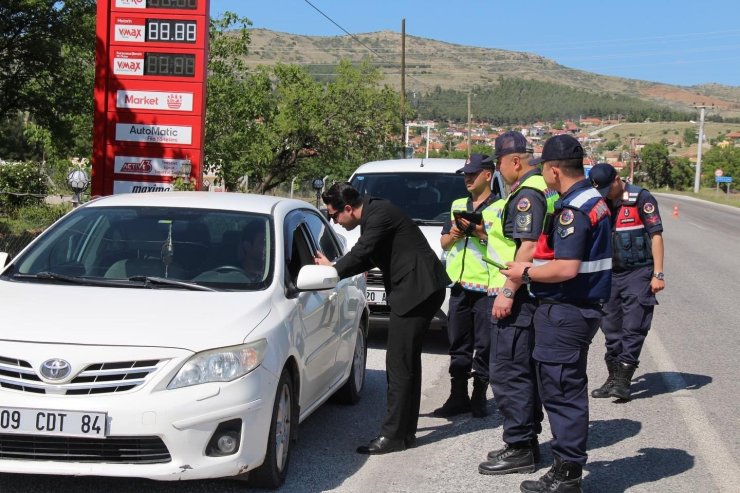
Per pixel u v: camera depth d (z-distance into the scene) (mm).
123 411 4355
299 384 5355
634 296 7371
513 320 5410
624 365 7422
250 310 4996
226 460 4539
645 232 7453
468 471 5562
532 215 5266
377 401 7348
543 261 5035
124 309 4848
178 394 4434
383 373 8398
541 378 5004
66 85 19531
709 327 11219
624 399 7465
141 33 13789
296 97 32406
